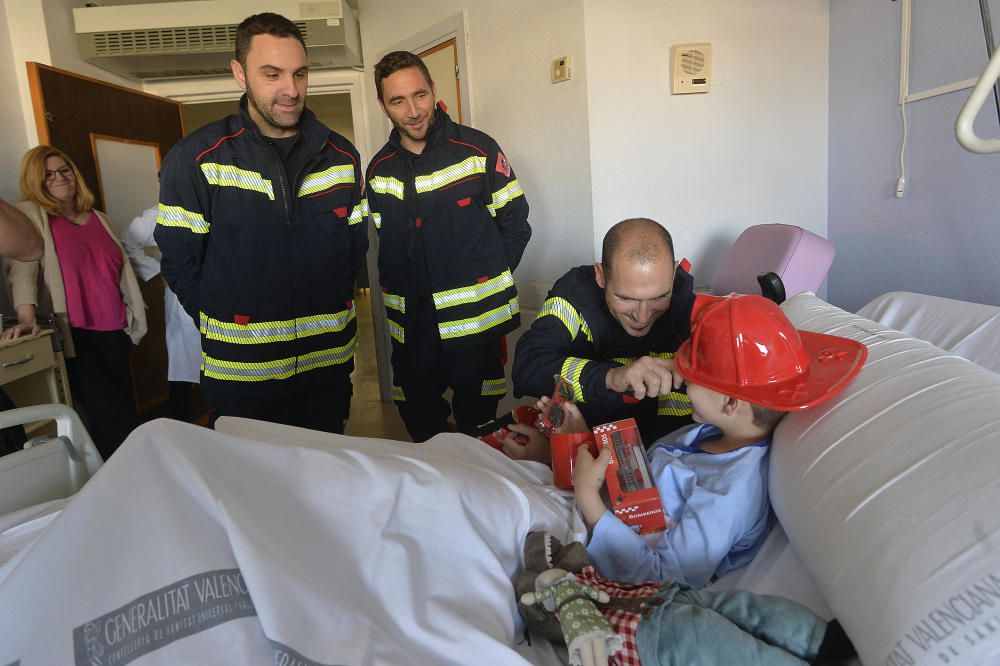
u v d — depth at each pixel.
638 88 2.23
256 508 0.70
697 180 2.32
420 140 2.11
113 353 2.78
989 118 1.60
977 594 0.53
